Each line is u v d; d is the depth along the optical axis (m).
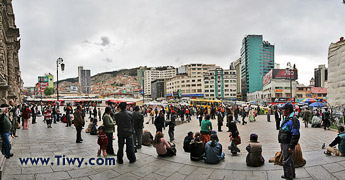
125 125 6.12
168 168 5.69
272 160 6.06
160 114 10.88
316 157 6.25
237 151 7.64
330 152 6.52
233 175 5.07
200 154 6.32
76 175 5.14
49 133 12.38
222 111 26.14
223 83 106.50
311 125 17.20
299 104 32.03
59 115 21.89
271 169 5.40
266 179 4.77
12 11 26.67
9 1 25.56
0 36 17.89
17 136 11.13
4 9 19.83
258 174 5.09
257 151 5.62
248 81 117.25
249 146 5.74
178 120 26.25
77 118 9.26
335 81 20.41
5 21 21.98
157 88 153.62
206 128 8.28
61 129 14.37
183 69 140.75
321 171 5.06
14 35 25.36
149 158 6.70
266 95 73.69
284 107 4.66
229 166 5.76
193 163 6.11
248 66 116.81
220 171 5.38
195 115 34.41
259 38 117.19
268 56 119.06
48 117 15.20
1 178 4.67
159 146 6.78
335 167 5.30
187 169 5.60
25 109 14.14
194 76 121.62
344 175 4.81
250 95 99.12
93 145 8.73
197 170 5.50
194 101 48.62
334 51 20.66
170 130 11.47
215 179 4.87
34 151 7.56
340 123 16.45
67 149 7.95
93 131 11.73
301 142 10.30
